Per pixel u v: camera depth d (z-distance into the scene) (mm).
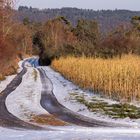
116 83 37844
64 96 40375
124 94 36156
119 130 23266
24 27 159250
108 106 32688
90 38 156125
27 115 29750
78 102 35656
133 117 28172
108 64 47312
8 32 75750
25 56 163625
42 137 20047
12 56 80562
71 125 25750
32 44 188625
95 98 37656
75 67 58156
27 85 52688
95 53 79250
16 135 20953
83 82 47031
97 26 171500
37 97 39938
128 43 86562
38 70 87750
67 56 89125
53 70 87312
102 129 23859
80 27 161625
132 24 134125
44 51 120312
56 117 28859
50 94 42312
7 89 47844
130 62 46406
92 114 29828
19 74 74188
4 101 37125
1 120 27688
